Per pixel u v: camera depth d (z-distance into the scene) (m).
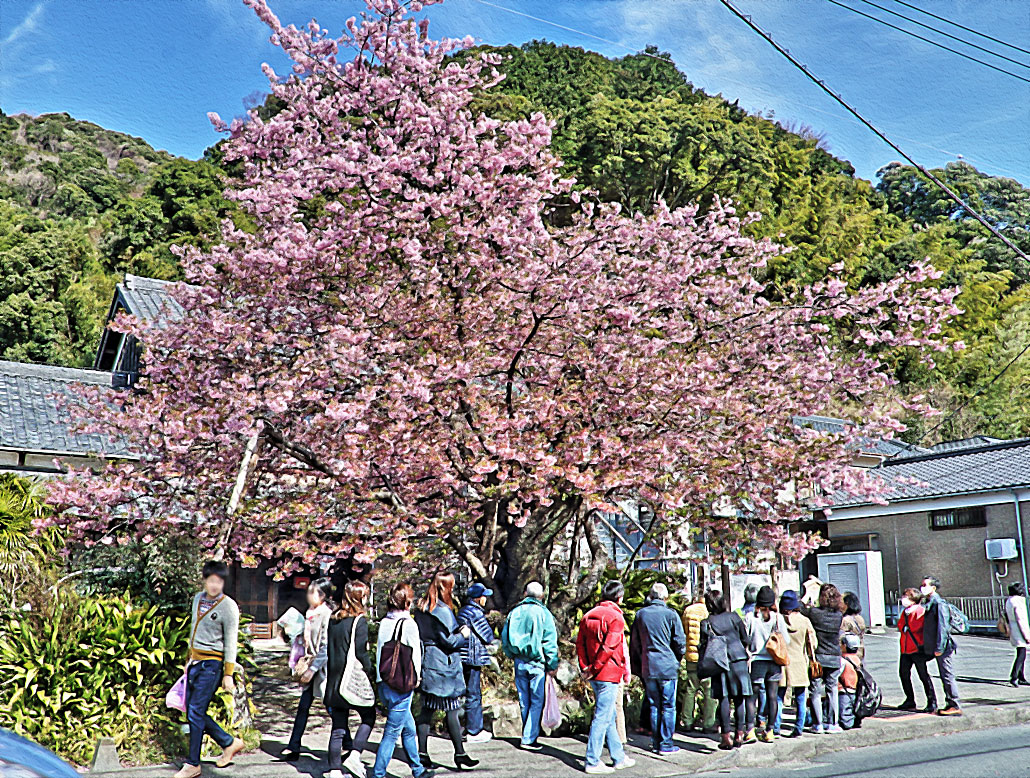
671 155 40.59
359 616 7.88
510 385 11.08
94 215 66.88
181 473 10.88
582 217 12.09
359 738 7.79
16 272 41.28
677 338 11.89
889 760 8.95
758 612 9.87
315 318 11.11
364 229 10.88
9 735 4.19
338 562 12.84
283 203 10.79
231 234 12.27
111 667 8.62
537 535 11.34
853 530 29.83
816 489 13.27
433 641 8.31
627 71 52.94
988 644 22.23
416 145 11.05
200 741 7.50
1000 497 25.58
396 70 11.13
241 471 10.47
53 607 9.17
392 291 11.02
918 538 28.11
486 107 34.66
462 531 11.97
